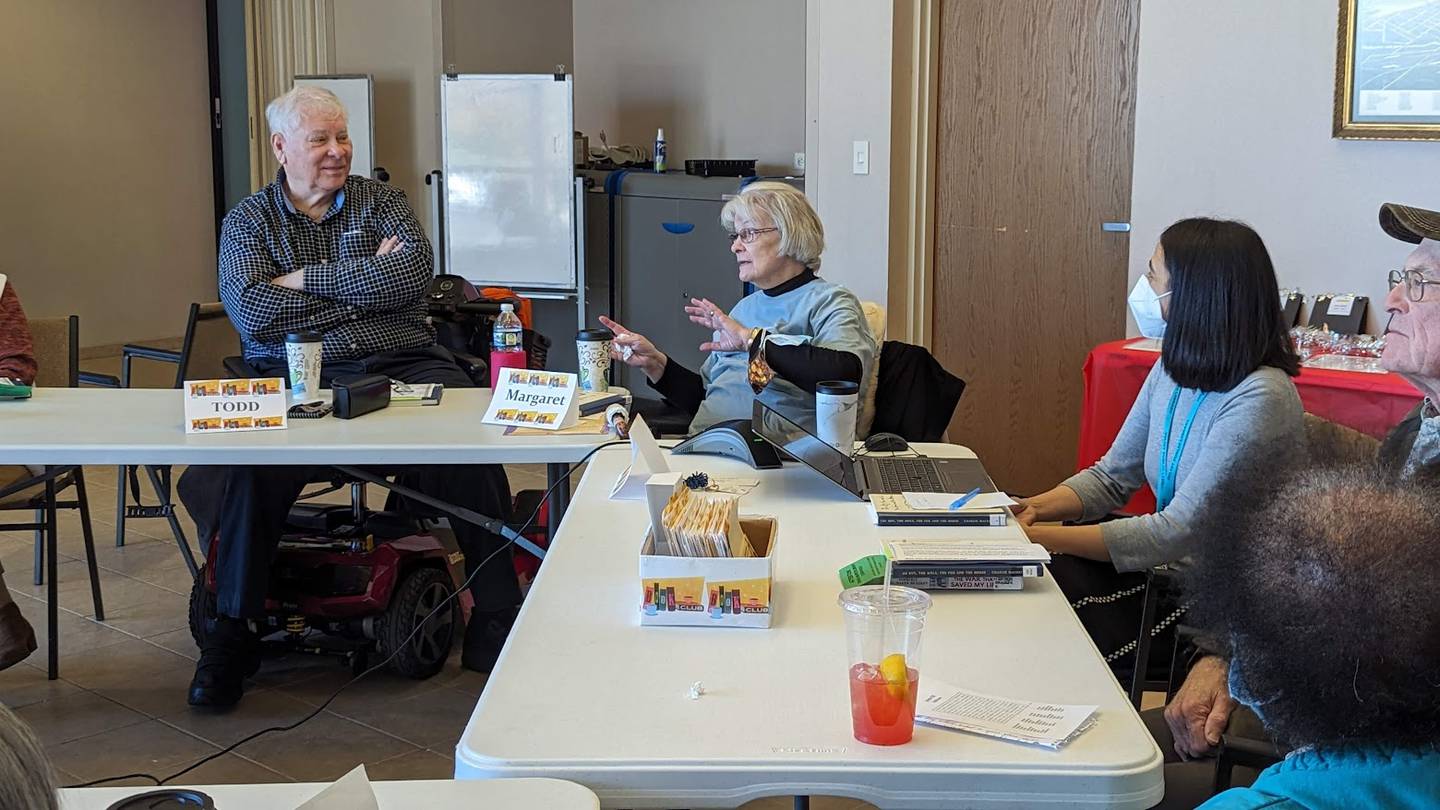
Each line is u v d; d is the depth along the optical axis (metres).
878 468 2.42
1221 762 1.50
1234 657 1.07
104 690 3.23
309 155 3.49
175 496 5.16
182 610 3.83
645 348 3.05
